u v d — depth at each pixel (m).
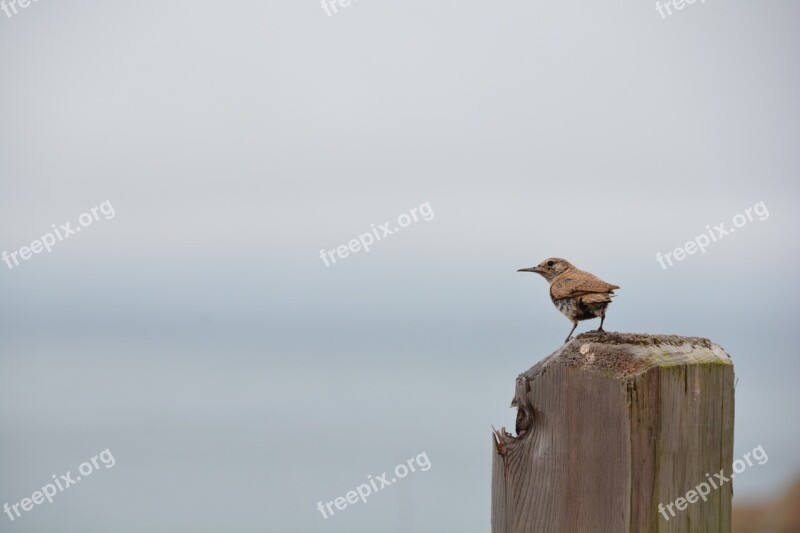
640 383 5.77
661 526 5.77
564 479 6.10
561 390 6.17
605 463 5.88
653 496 5.77
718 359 6.00
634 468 5.75
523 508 6.34
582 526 5.98
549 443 6.22
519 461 6.40
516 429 6.50
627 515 5.73
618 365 5.91
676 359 5.92
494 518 6.61
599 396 5.92
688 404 5.85
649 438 5.79
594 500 5.92
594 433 5.95
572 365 6.11
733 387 5.96
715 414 5.91
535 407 6.37
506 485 6.48
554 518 6.14
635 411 5.76
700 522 5.85
